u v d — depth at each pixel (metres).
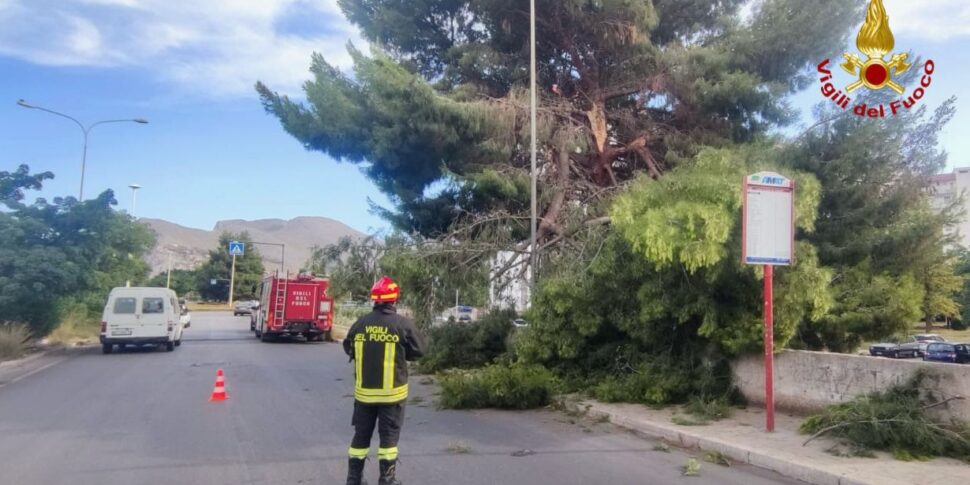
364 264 17.80
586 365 12.73
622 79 18.30
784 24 15.72
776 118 16.17
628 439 9.02
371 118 16.97
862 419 7.67
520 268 17.64
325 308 29.64
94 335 28.81
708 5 18.14
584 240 15.38
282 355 22.67
